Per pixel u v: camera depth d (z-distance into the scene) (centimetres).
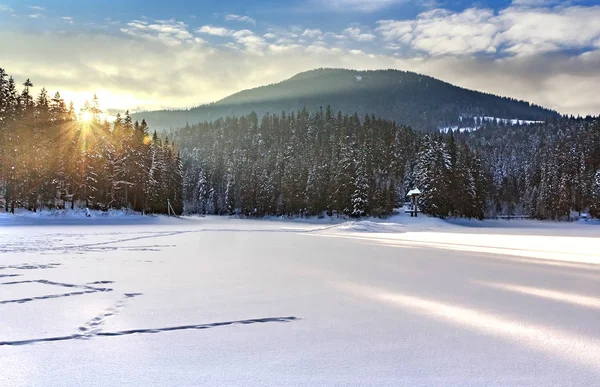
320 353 542
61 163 5859
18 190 5453
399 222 7081
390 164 11312
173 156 8906
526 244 2619
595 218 8756
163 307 783
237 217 9794
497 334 630
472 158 8831
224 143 15412
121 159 6881
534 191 10350
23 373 471
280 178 9800
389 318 718
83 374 469
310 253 1834
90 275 1155
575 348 569
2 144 5225
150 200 7450
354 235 3475
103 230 3712
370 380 459
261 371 481
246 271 1247
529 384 452
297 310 769
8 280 1069
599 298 904
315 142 12594
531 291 980
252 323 679
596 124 11438
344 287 1000
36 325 660
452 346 574
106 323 673
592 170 9769
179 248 2011
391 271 1288
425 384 449
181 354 534
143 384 443
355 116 14438
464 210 7862
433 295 919
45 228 4022
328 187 8519
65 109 6259
